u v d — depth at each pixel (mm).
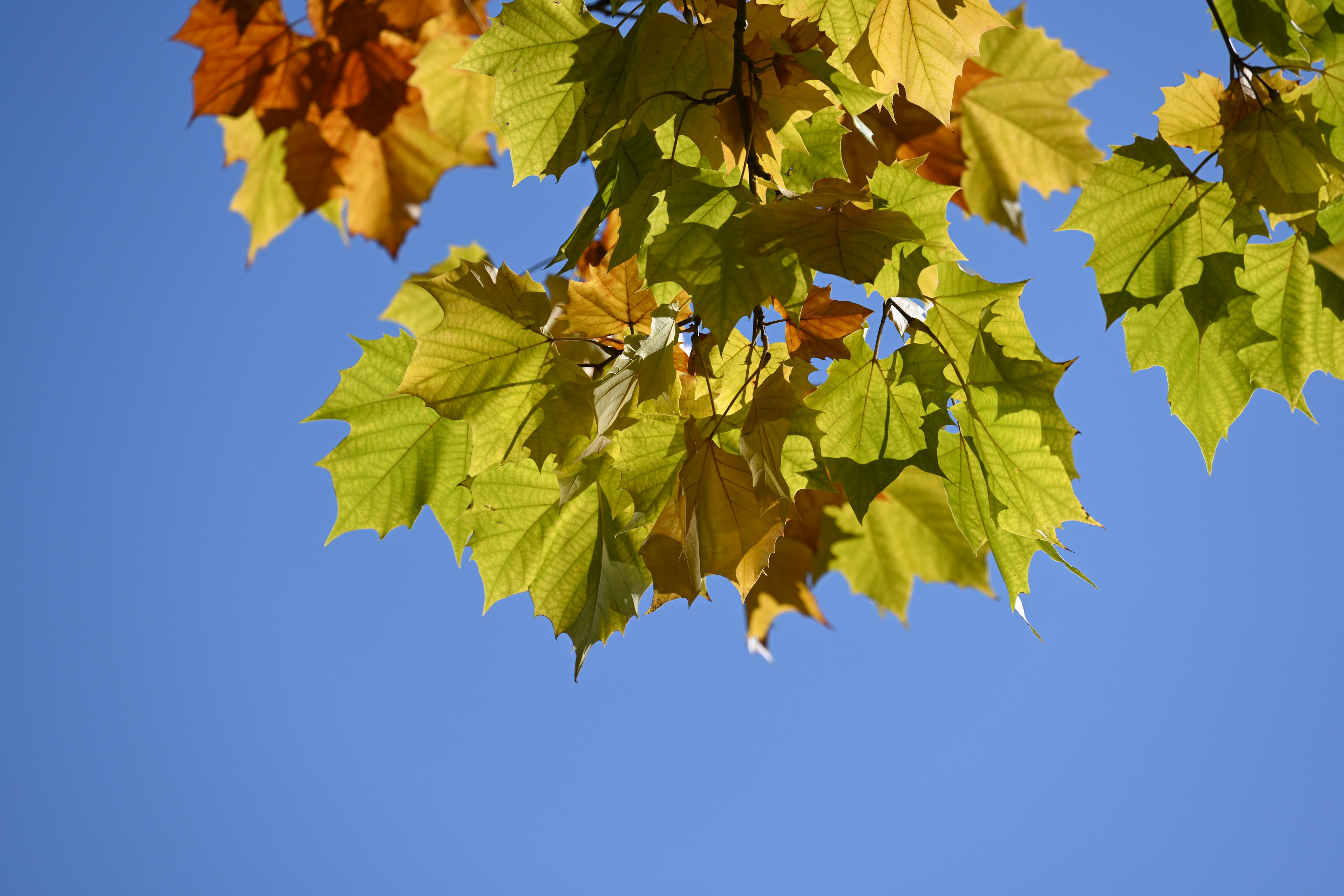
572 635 2707
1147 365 2791
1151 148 2770
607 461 2682
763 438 2594
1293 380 2781
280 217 3646
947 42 2766
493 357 2660
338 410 2738
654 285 2584
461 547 2777
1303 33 2750
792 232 2564
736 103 2662
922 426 2670
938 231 2625
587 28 2703
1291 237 2781
